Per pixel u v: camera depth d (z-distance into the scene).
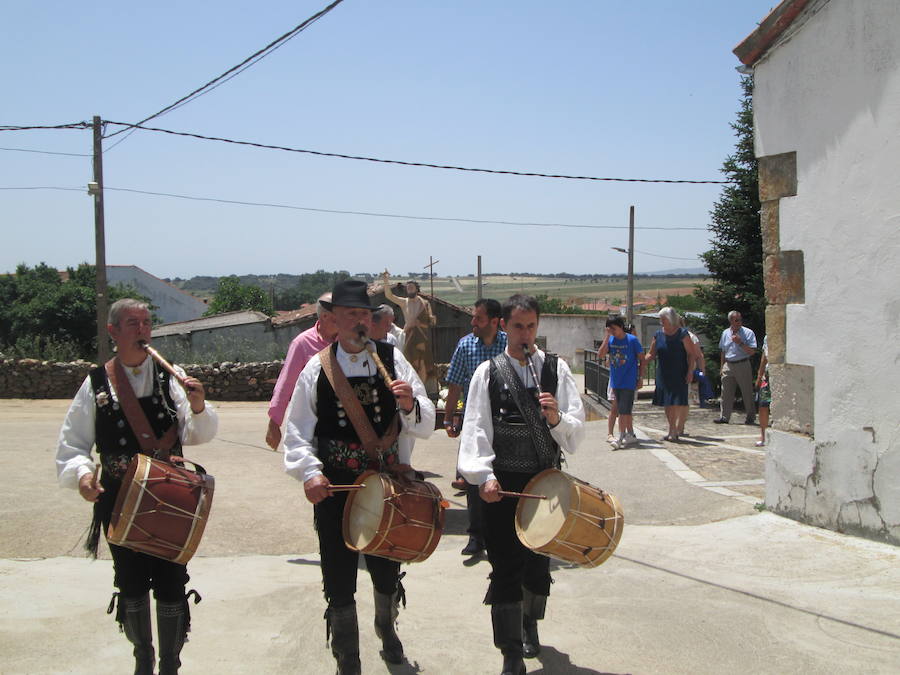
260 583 5.25
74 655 4.04
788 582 5.11
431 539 3.56
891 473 5.66
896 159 5.54
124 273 54.91
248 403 21.72
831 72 5.98
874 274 5.73
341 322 3.71
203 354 27.05
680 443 10.12
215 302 54.19
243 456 9.76
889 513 5.68
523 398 3.86
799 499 6.39
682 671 3.87
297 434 3.63
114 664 3.95
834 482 6.08
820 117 6.09
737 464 8.64
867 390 5.81
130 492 3.20
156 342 28.61
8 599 4.80
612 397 9.90
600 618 4.55
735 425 12.35
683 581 5.17
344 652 3.53
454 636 4.34
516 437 3.85
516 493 3.70
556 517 3.53
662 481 7.93
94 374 3.58
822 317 6.15
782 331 6.57
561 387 3.93
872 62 5.67
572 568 5.50
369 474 3.54
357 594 4.99
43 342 29.09
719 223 18.16
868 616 4.46
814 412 6.27
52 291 31.78
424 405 3.83
